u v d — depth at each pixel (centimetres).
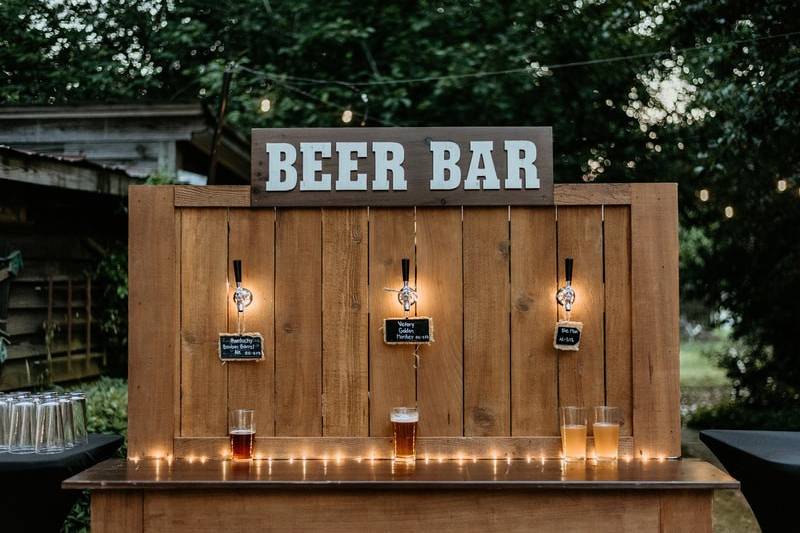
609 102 1105
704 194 653
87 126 795
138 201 337
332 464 322
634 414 331
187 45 1174
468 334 336
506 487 290
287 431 334
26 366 589
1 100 1062
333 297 337
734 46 780
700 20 795
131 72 1201
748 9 756
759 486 324
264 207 338
